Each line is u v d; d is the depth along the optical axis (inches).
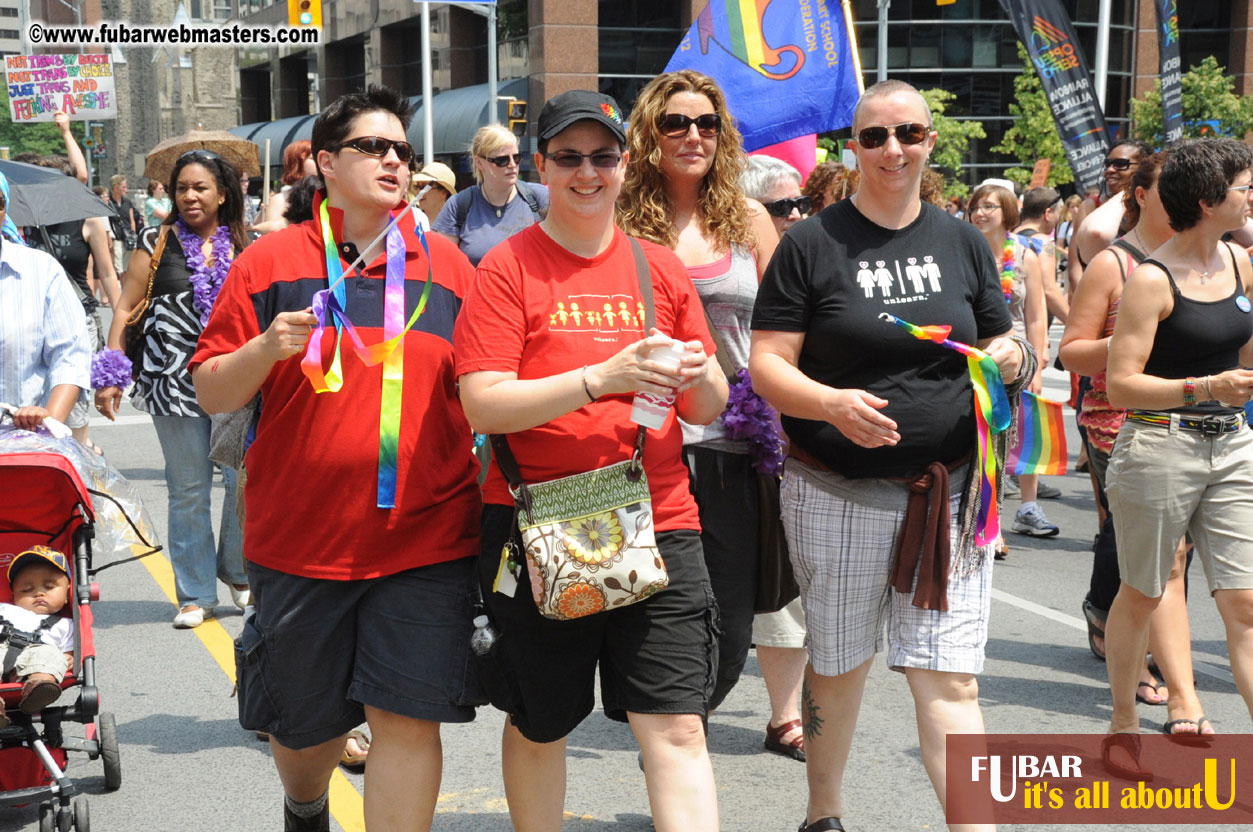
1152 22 1579.7
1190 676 182.7
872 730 191.5
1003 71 1514.5
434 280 129.8
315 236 129.4
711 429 149.1
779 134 250.7
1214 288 165.5
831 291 136.8
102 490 179.3
